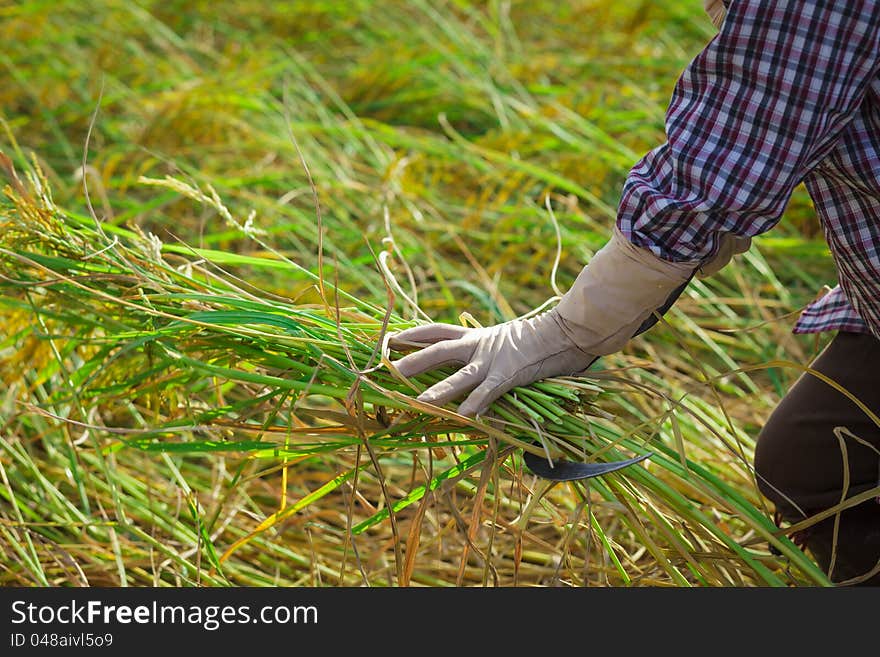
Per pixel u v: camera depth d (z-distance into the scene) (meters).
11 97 2.56
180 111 2.36
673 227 0.85
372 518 1.08
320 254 1.09
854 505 0.98
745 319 1.82
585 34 3.08
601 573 1.08
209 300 1.13
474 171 2.24
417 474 1.50
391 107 2.64
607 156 2.21
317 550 1.36
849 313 1.06
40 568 1.20
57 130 2.32
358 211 2.06
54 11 3.04
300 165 2.18
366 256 1.85
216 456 1.46
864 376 1.04
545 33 3.12
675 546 1.02
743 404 1.60
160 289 1.17
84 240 1.22
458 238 1.83
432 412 0.96
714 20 0.90
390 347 1.04
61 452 1.46
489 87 2.52
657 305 0.92
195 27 3.09
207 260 1.25
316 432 1.05
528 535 1.12
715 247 0.86
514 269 1.97
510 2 3.24
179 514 1.40
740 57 0.81
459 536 1.38
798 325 1.14
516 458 1.22
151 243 1.24
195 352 1.17
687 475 1.00
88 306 1.21
